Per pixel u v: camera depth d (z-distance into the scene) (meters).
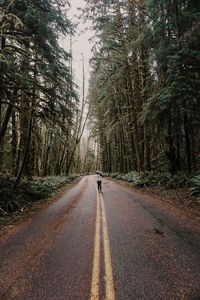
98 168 96.19
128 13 22.00
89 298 4.14
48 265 5.52
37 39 12.82
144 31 16.58
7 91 12.32
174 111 14.62
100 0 19.05
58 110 15.62
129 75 23.67
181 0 14.41
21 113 15.70
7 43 13.29
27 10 11.78
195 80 14.34
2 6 11.71
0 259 6.10
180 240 6.51
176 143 19.19
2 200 12.45
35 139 22.72
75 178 42.84
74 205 13.45
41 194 16.91
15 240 7.54
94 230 8.03
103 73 28.66
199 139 19.52
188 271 4.81
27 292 4.46
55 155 39.38
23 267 5.52
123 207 11.81
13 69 10.54
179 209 10.08
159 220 8.69
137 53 22.78
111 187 22.66
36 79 13.66
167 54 14.57
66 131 16.69
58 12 12.84
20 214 11.66
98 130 51.75
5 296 4.39
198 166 20.67
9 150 23.25
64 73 14.20
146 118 16.31
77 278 4.84
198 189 11.63
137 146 23.58
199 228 7.36
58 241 7.15
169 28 15.49
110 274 4.90
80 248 6.46
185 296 4.04
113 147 48.34
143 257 5.61
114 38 23.17
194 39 13.62
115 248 6.29
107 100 29.89
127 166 37.66
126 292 4.25
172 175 17.61
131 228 8.00
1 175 17.69
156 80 19.75
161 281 4.52
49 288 4.55
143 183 19.42
